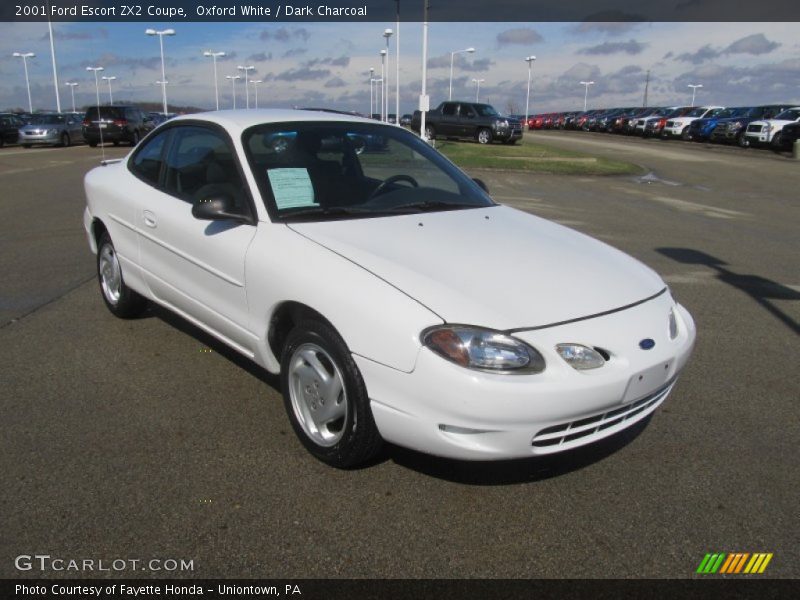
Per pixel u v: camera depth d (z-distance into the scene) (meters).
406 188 4.02
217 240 3.62
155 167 4.48
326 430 3.14
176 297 4.13
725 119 36.34
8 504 2.80
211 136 4.00
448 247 3.26
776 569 2.55
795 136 29.34
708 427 3.68
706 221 11.20
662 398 3.19
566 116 61.94
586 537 2.71
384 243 3.23
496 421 2.60
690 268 7.59
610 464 3.27
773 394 4.14
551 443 2.75
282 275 3.16
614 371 2.77
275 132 3.89
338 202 3.67
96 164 19.27
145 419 3.57
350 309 2.85
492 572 2.50
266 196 3.51
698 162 24.61
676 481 3.13
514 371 2.61
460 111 31.50
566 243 3.60
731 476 3.19
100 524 2.69
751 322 5.62
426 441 2.72
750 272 7.45
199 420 3.58
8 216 9.98
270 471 3.11
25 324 5.03
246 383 4.04
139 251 4.45
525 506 2.90
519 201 13.05
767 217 11.88
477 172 19.05
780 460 3.34
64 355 4.42
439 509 2.86
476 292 2.84
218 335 3.88
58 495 2.87
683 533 2.75
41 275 6.52
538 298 2.88
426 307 2.71
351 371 2.89
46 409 3.66
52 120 29.41
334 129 4.11
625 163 23.12
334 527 2.72
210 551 2.56
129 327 4.98
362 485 3.02
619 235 9.60
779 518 2.87
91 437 3.37
